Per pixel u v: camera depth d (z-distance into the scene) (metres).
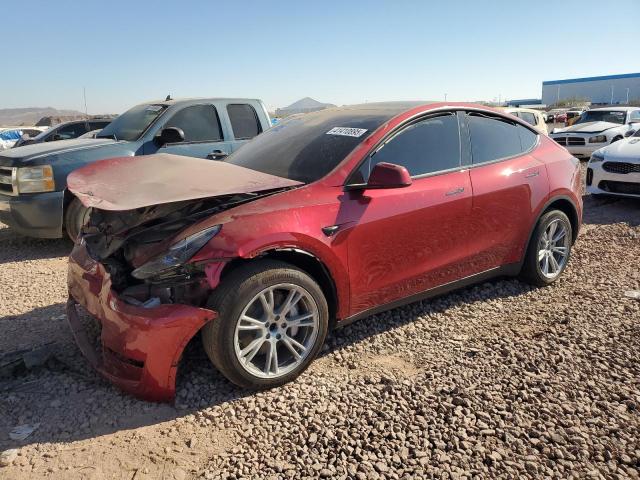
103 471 2.42
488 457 2.46
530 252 4.45
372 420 2.75
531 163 4.42
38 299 4.55
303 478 2.36
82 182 3.43
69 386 3.12
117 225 3.53
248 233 2.91
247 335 3.01
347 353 3.52
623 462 2.42
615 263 5.26
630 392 2.95
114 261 3.13
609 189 8.38
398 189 3.54
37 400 2.97
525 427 2.67
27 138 17.33
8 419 2.80
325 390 3.07
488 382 3.08
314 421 2.77
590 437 2.58
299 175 3.50
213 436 2.68
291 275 3.02
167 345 2.76
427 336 3.74
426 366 3.33
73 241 6.22
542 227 4.45
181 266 2.82
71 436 2.67
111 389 3.09
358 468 2.41
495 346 3.54
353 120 3.90
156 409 2.89
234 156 4.32
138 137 6.68
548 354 3.39
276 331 3.05
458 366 3.30
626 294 4.38
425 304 4.27
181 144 6.85
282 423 2.76
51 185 5.91
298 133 4.08
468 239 3.95
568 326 3.79
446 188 3.77
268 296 2.99
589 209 8.12
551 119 35.50
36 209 5.87
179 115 6.95
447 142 3.95
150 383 2.81
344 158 3.46
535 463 2.41
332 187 3.32
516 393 2.96
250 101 7.74
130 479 2.38
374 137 3.56
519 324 3.89
